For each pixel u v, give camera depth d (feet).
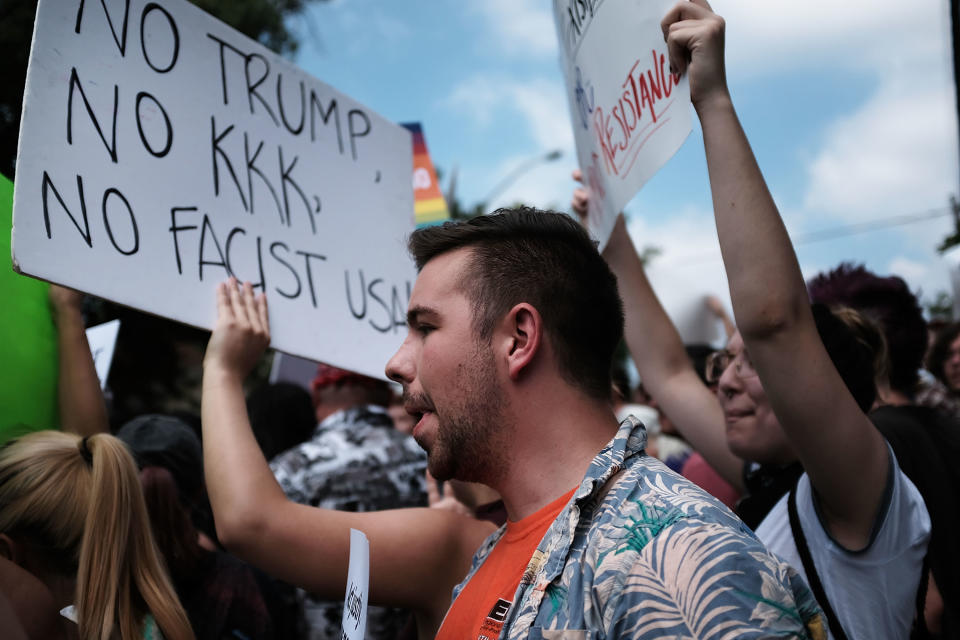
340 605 9.44
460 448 4.37
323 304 6.59
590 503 3.91
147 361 31.42
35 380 5.88
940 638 6.19
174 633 5.28
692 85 4.70
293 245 6.50
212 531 8.98
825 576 4.78
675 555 3.49
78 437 5.55
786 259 4.38
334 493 10.27
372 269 7.10
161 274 5.54
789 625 3.31
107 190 5.32
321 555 5.16
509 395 4.30
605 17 6.13
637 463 4.03
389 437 10.76
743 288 4.38
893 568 4.60
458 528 5.47
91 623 4.99
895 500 4.61
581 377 4.34
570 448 4.27
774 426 5.93
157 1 5.81
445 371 4.36
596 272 4.50
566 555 3.80
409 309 4.60
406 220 7.55
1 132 29.19
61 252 5.00
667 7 5.32
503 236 4.49
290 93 6.75
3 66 28.94
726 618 3.30
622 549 3.63
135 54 5.64
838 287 8.56
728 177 4.48
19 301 5.88
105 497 5.23
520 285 4.33
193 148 5.92
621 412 14.73
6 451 5.35
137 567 5.32
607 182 6.40
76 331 6.20
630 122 5.85
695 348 11.75
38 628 4.76
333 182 6.98
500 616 3.98
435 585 5.32
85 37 5.33
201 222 5.87
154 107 5.72
